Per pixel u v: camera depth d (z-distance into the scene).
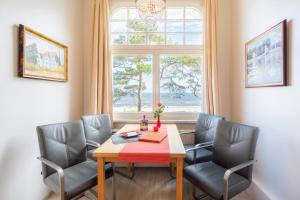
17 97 1.61
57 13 2.23
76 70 2.73
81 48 2.89
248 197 2.09
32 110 1.80
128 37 2.96
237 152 1.67
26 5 1.70
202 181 1.56
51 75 2.10
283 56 1.56
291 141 1.51
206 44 2.70
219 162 1.85
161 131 2.20
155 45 2.91
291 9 1.49
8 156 1.52
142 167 2.89
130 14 2.95
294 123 1.48
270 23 1.79
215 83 2.64
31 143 1.78
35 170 1.84
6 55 1.49
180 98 2.97
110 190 2.23
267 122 1.86
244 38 2.36
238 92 2.56
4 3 1.46
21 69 1.61
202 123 2.48
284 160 1.60
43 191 1.98
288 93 1.54
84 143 1.99
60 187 1.37
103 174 1.52
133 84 2.99
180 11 2.94
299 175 1.42
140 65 2.97
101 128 2.43
